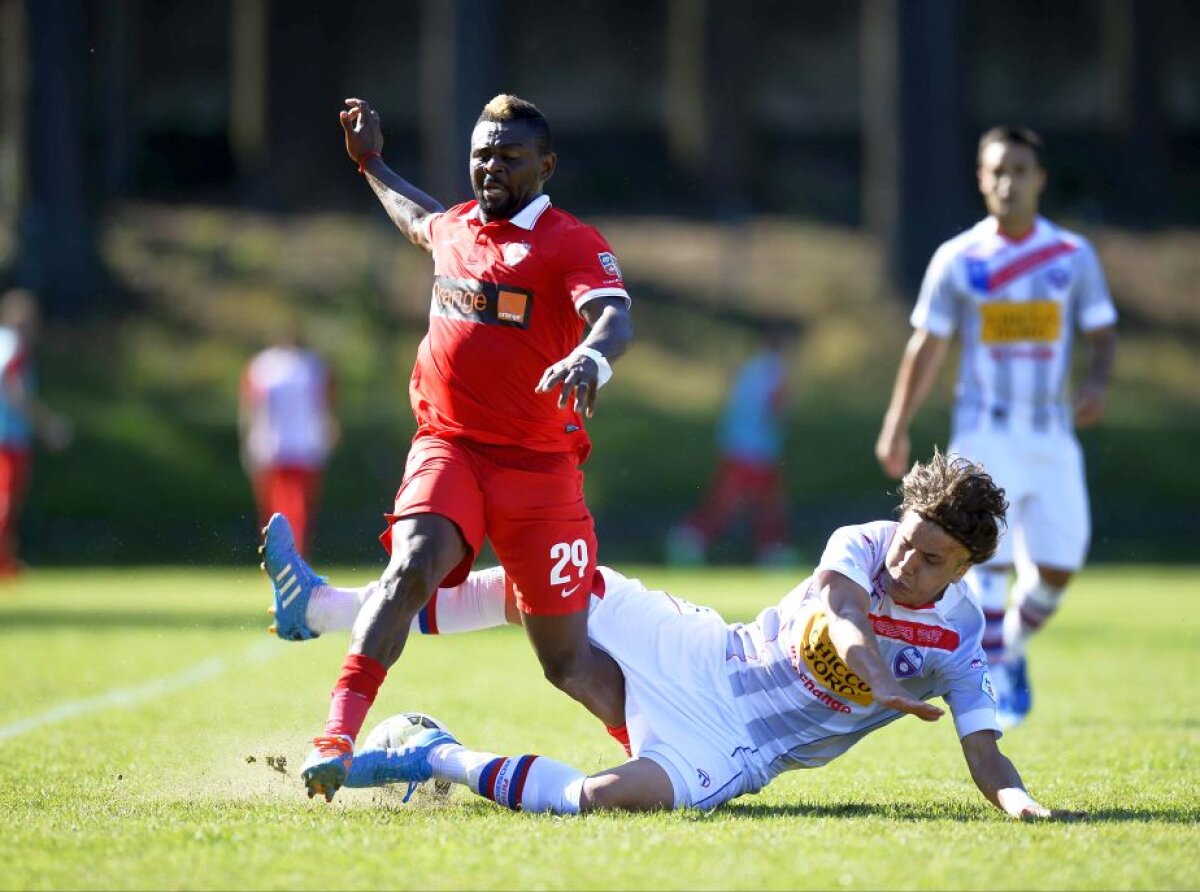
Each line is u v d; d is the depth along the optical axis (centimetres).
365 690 1770
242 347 9712
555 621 1919
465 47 9950
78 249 10100
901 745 2508
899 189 10294
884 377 9525
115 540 8006
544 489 1914
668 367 9731
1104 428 8975
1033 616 2895
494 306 1917
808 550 7862
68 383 9150
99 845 1538
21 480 6050
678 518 8369
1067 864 1475
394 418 8800
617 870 1435
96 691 3052
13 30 10144
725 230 11581
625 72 13388
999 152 2891
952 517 1736
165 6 13162
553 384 1772
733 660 1891
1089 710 2919
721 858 1482
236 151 13112
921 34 10125
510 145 1934
